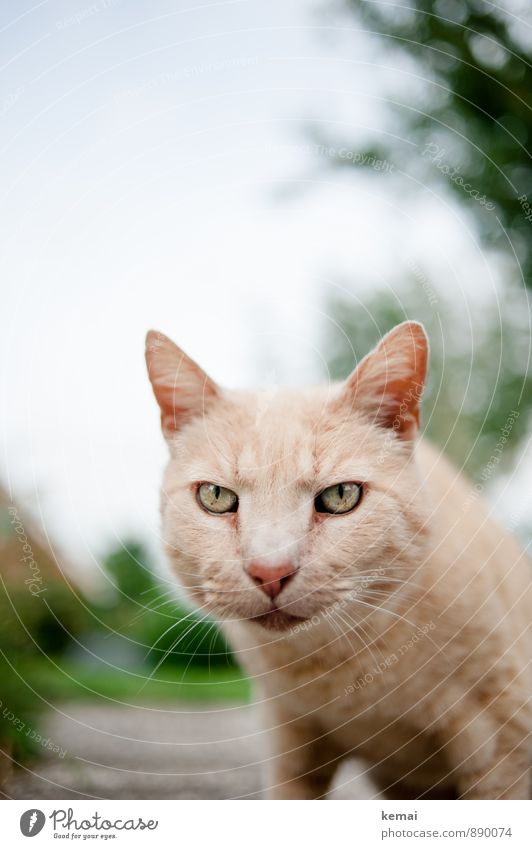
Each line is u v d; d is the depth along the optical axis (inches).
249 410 16.8
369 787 19.3
